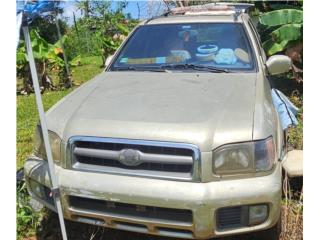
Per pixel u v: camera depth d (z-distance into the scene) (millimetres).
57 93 9930
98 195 2977
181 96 3449
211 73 3986
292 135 5195
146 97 3473
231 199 2832
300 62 7871
